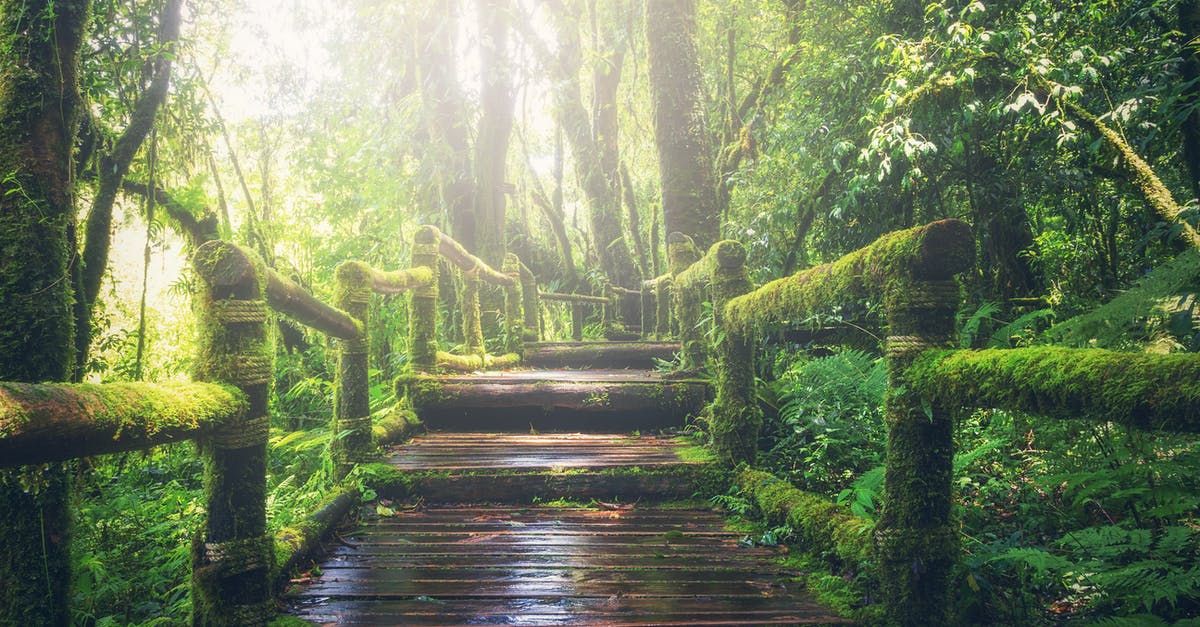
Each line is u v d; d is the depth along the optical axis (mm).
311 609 2340
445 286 8250
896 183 4594
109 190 3045
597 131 11734
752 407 3902
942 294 2023
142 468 4312
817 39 5738
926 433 2055
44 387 1317
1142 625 1742
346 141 8430
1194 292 2000
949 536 2061
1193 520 2338
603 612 2285
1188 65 3006
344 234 8609
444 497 3732
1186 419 1237
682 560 2812
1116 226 4453
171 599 2656
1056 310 4344
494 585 2545
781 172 5953
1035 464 3225
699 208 7418
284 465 4859
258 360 2148
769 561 2795
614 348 7371
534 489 3746
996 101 3705
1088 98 3748
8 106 1726
